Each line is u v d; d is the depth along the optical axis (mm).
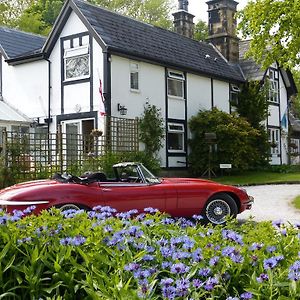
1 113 19438
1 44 21500
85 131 18781
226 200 8836
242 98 25453
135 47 19578
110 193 7789
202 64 23531
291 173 23156
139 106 19531
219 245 3193
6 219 3660
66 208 7410
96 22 18906
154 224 3926
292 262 2887
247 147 21516
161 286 2562
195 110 22781
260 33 16031
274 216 10273
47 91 19891
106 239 3295
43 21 41375
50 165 13648
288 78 29641
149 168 17094
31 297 2914
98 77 18375
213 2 27375
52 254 3184
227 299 2359
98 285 2654
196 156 21703
